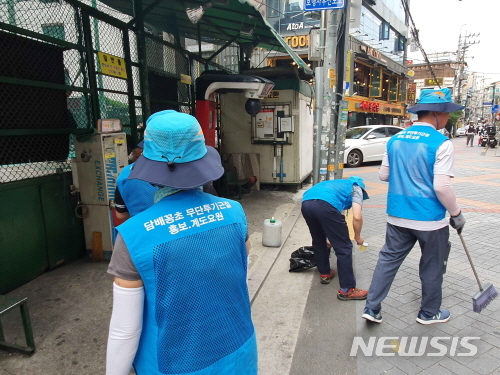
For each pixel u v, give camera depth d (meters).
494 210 6.56
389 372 2.44
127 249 1.10
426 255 2.79
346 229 3.41
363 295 3.42
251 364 1.33
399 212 2.75
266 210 6.48
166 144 1.15
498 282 3.70
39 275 3.81
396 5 27.08
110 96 4.64
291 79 7.28
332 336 2.86
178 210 1.17
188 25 6.80
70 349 2.63
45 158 3.93
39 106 3.75
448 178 2.52
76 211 4.11
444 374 2.41
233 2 4.54
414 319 3.07
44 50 3.73
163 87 5.92
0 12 3.38
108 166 4.00
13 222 3.48
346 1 5.39
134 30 4.92
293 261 4.04
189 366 1.15
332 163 5.59
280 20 16.88
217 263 1.18
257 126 7.65
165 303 1.11
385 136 13.42
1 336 2.60
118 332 1.13
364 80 22.56
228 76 5.95
